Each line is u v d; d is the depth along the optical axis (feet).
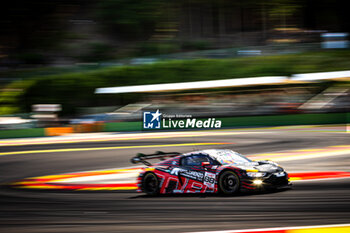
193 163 57.31
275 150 100.83
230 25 264.93
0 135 158.81
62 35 266.16
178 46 249.96
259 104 148.77
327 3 254.27
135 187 69.15
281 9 253.85
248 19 264.52
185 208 48.42
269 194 52.85
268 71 187.42
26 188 75.41
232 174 52.85
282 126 140.97
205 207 47.91
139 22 263.70
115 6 266.36
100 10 268.62
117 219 45.50
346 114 139.74
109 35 268.82
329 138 111.96
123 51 254.47
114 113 161.68
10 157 117.29
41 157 114.11
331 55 185.98
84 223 44.52
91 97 193.67
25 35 265.75
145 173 60.90
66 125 160.45
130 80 202.28
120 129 158.30
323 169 73.97
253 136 123.95
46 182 80.84
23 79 212.02
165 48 249.34
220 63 201.46
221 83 155.22
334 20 256.52
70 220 46.55
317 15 257.96
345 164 77.25
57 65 251.39
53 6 275.18
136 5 264.31
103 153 113.70
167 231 38.93
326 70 176.04
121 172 86.07
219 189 53.62
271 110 147.02
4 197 66.49
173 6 263.90
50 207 55.57
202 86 156.97
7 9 262.06
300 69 181.37
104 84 199.41
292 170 75.82
